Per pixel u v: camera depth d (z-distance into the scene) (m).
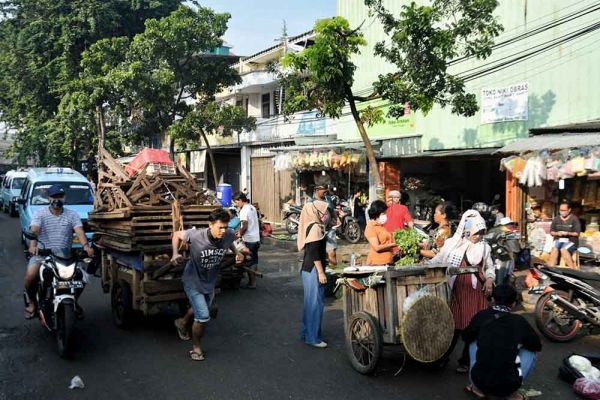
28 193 14.06
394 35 10.90
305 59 10.91
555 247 9.55
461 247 5.91
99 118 23.52
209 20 19.83
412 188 16.28
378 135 16.94
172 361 6.05
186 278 6.00
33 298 6.97
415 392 5.16
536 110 12.39
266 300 9.09
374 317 5.46
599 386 5.03
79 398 5.05
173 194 7.52
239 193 9.90
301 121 20.66
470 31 10.95
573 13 11.57
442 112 14.72
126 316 7.15
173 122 20.16
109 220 7.27
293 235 16.89
